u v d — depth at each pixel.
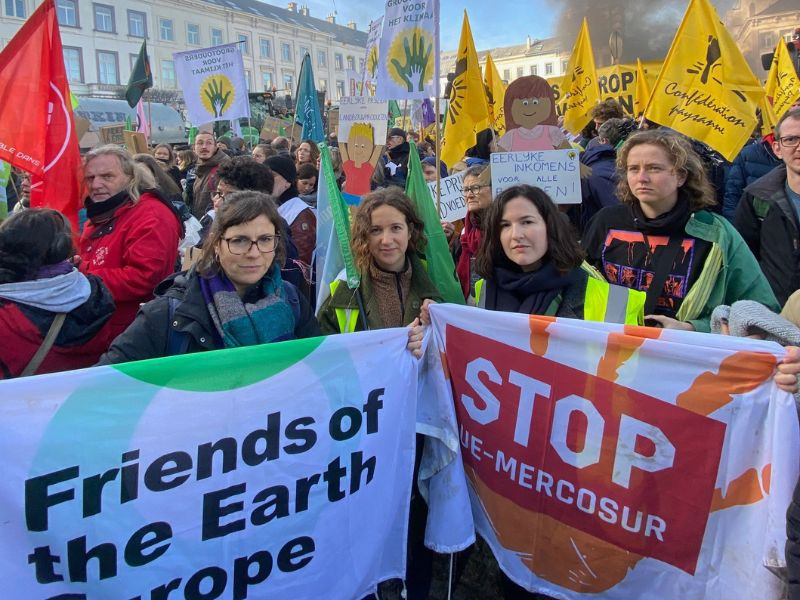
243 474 1.92
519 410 2.16
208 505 1.87
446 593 2.66
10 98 3.08
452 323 2.23
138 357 1.95
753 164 4.62
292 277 3.45
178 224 3.27
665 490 1.96
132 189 3.18
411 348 2.17
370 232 2.54
